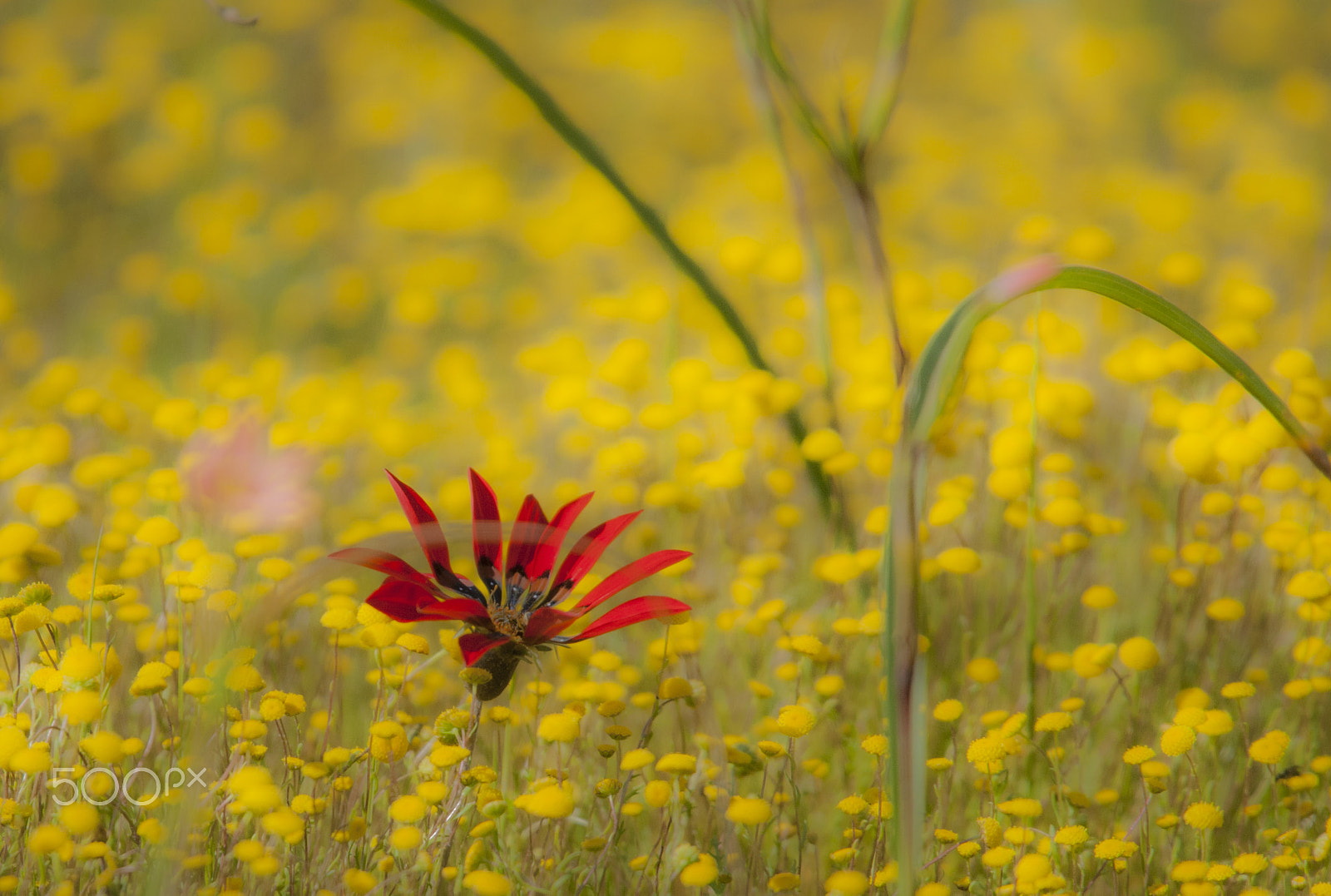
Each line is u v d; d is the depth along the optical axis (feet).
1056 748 4.19
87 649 4.11
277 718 4.11
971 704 4.37
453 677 4.38
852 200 4.38
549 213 7.57
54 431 4.42
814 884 4.15
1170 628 4.43
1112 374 4.59
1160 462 4.74
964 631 4.41
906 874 3.86
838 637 4.42
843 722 4.30
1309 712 4.30
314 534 4.71
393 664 4.20
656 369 6.16
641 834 4.22
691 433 4.76
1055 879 4.01
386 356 7.55
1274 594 4.45
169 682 4.25
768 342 6.06
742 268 4.99
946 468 4.84
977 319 3.91
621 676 4.28
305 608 4.46
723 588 4.58
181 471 4.57
